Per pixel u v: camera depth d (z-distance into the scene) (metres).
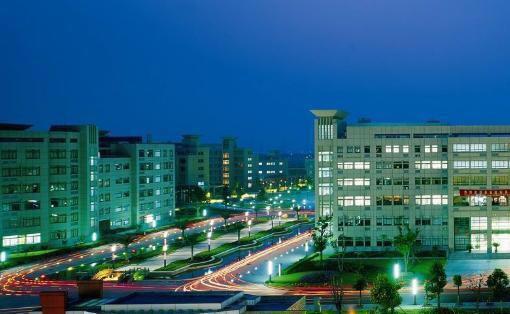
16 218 197.38
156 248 196.25
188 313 60.09
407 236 149.12
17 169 198.25
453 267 160.62
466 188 181.00
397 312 108.56
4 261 174.25
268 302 65.44
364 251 182.38
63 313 59.66
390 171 184.62
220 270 161.75
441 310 109.00
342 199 186.12
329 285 136.25
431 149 183.25
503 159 180.12
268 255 186.38
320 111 188.50
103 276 149.25
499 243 179.62
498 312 108.88
